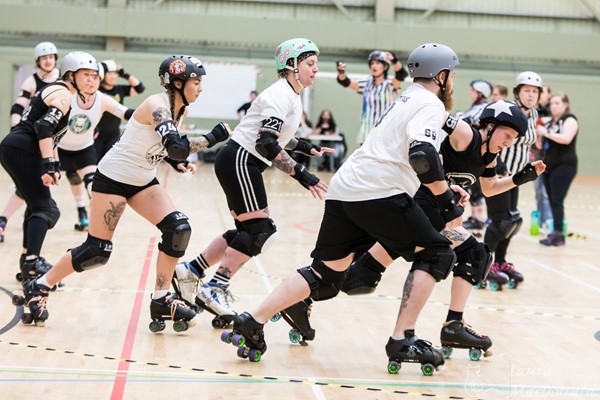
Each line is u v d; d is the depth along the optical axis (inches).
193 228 725.3
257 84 1555.1
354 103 1592.0
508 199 500.7
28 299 371.2
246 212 380.8
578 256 665.6
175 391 287.4
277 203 978.7
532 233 783.7
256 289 479.2
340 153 1488.7
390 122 313.1
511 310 455.2
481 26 1572.3
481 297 491.2
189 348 346.9
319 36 1537.9
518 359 349.7
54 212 442.0
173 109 350.6
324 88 1584.6
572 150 713.6
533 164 347.6
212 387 293.7
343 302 450.6
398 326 322.0
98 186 359.9
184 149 330.3
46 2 1494.8
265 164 385.4
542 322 426.6
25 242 444.8
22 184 430.6
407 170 310.3
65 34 1504.7
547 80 1590.8
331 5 1545.3
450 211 303.6
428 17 1567.4
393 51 1549.0
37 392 279.3
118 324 383.6
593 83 1598.2
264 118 354.3
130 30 1503.4
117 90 789.9
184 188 1096.2
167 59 347.9
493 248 506.0
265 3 1537.9
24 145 427.2
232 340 326.3
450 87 325.1
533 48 1571.1
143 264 541.0
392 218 307.4
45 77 655.1
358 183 309.1
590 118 1614.2
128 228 703.7
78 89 416.5
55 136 424.2
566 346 375.6
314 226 779.4
